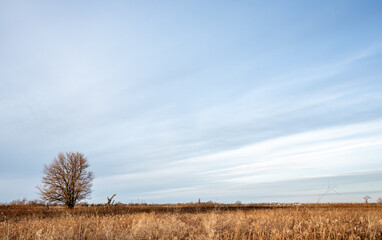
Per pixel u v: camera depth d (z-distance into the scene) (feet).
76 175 116.06
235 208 81.46
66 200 112.78
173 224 35.47
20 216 61.05
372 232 31.86
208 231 30.89
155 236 31.63
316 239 30.30
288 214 46.91
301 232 31.58
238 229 32.78
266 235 31.73
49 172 114.21
